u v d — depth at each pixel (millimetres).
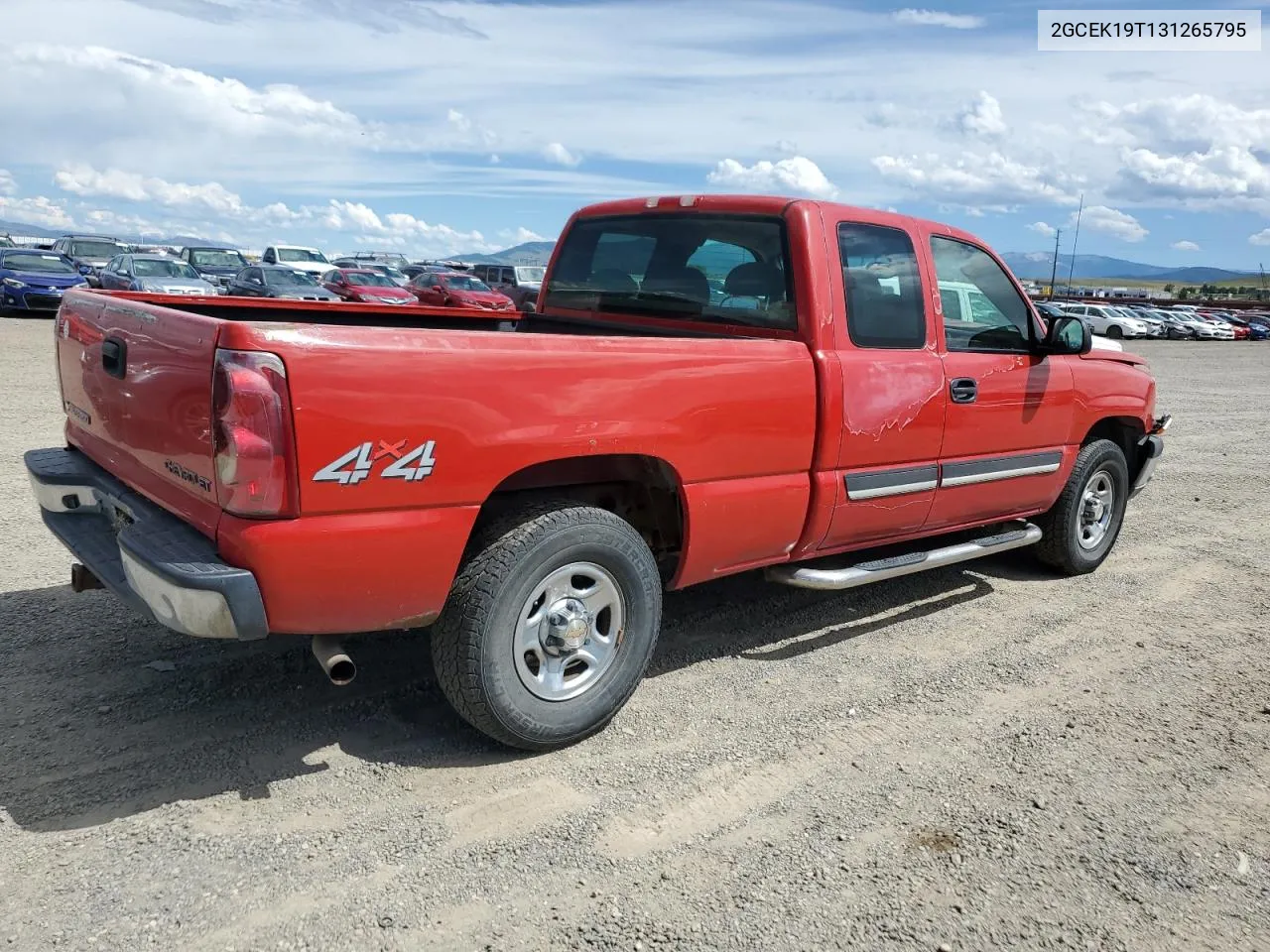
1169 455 10547
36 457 3885
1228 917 2697
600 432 3275
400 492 2889
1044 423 5094
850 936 2531
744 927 2539
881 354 4168
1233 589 5715
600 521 3340
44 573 4793
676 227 4527
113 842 2727
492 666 3141
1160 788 3361
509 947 2418
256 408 2627
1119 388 5648
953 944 2527
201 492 2863
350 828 2869
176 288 21672
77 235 32094
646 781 3234
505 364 3043
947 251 4613
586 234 5078
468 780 3176
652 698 3873
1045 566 5910
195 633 2732
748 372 3674
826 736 3623
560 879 2697
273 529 2717
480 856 2775
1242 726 3881
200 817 2871
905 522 4512
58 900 2477
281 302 4727
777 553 4059
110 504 3518
